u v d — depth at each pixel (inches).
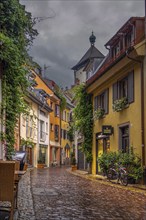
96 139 1043.9
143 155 687.7
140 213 357.4
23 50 547.8
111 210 375.2
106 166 821.2
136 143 729.6
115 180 776.3
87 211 366.9
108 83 921.5
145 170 677.3
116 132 857.5
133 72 748.6
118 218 328.5
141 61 701.3
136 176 680.4
